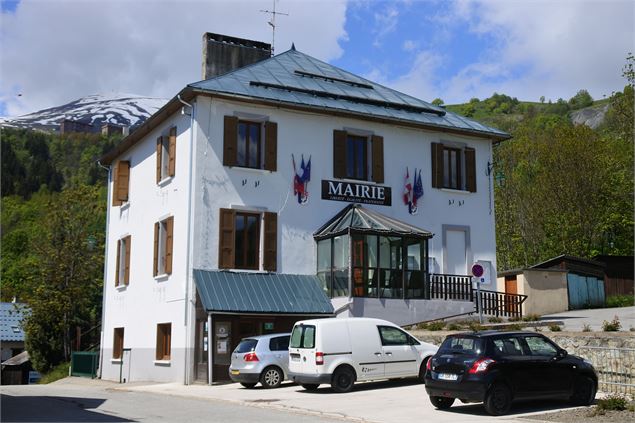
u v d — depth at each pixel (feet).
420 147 93.97
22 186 352.08
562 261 112.68
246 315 75.15
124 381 93.35
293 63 100.48
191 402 54.03
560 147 159.43
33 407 50.06
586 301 113.60
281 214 83.05
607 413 41.86
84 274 133.49
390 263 81.41
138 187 96.63
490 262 95.96
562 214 157.28
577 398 45.88
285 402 50.96
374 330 58.75
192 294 76.59
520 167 175.94
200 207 78.54
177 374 77.71
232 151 81.15
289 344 60.39
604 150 158.10
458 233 94.84
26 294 137.69
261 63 97.04
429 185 93.61
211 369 72.28
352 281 78.28
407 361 59.26
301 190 84.53
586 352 54.49
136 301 92.94
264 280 79.61
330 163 87.10
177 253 80.94
